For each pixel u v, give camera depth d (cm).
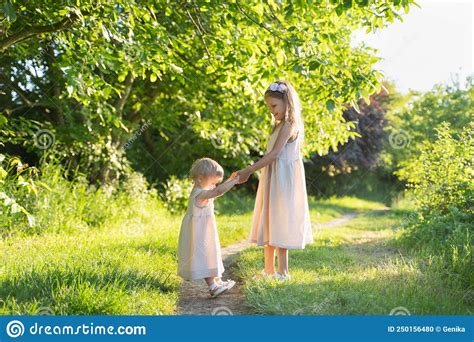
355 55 852
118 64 703
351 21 873
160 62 726
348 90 611
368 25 712
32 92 1151
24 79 1123
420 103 1875
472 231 658
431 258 593
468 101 1656
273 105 506
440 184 810
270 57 699
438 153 854
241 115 1213
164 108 1296
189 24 916
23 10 748
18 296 389
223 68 758
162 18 933
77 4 603
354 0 582
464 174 794
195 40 923
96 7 637
